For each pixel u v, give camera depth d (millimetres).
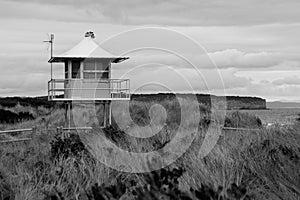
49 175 9734
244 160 9352
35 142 17250
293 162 9188
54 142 14047
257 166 9008
